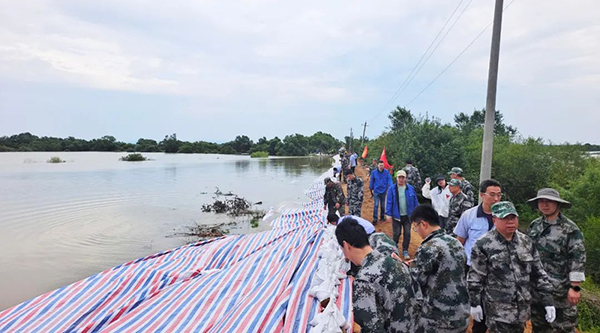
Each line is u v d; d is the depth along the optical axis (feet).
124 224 43.98
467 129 89.15
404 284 9.08
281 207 55.83
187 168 150.92
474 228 15.55
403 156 54.24
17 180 92.73
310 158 275.59
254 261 22.52
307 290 16.29
